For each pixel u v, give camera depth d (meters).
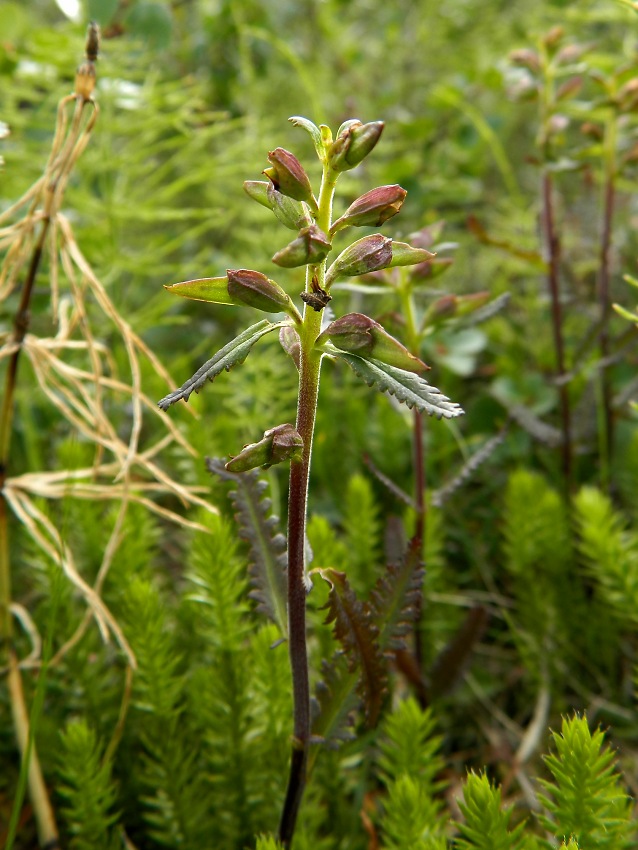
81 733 0.17
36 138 0.31
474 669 0.24
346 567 0.21
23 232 0.19
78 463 0.24
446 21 0.48
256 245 0.35
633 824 0.14
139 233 0.39
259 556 0.16
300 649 0.15
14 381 0.20
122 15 0.36
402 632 0.16
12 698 0.20
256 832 0.18
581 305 0.29
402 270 0.20
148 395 0.29
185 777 0.18
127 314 0.31
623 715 0.22
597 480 0.28
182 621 0.22
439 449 0.29
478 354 0.34
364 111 0.44
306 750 0.15
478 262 0.37
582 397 0.27
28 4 0.49
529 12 0.48
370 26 0.51
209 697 0.19
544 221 0.26
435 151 0.41
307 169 0.33
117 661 0.23
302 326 0.14
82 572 0.24
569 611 0.24
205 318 0.36
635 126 0.33
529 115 0.45
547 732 0.22
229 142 0.41
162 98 0.31
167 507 0.29
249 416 0.27
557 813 0.15
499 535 0.27
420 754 0.18
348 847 0.19
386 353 0.13
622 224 0.35
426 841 0.16
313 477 0.29
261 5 0.42
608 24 0.44
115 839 0.18
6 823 0.20
